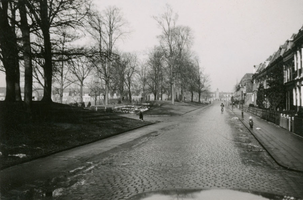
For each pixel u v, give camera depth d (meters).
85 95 120.38
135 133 21.00
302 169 8.91
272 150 12.58
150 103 60.44
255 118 37.28
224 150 13.05
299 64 33.00
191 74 70.62
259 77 69.50
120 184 7.44
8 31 14.15
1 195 6.57
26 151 11.81
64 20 16.75
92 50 18.62
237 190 4.82
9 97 17.05
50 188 7.13
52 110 21.02
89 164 10.16
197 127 25.31
